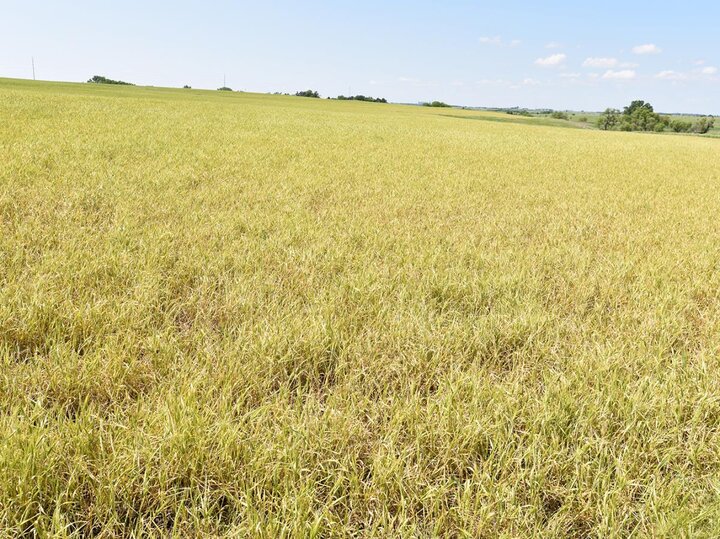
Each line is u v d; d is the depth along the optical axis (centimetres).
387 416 230
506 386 258
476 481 191
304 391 251
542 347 304
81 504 176
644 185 1103
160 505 177
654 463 211
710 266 490
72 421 208
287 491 177
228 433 200
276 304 344
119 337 288
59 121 1533
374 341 295
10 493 171
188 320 329
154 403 227
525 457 201
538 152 1842
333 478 192
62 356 258
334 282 394
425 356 284
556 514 177
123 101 2966
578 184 1073
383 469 190
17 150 915
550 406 235
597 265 491
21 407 217
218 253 454
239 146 1306
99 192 658
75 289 351
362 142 1723
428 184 955
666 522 174
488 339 312
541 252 516
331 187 850
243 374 253
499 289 403
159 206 619
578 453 200
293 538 163
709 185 1148
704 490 193
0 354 261
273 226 567
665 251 545
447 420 218
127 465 183
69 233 476
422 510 185
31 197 604
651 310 371
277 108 3944
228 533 164
